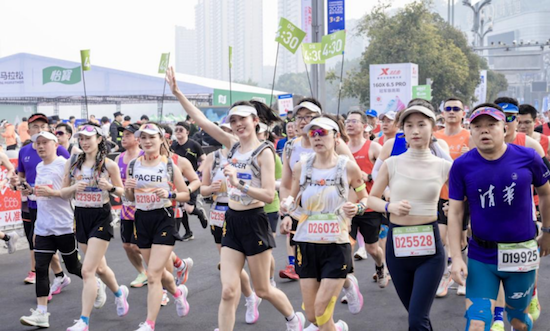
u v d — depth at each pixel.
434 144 5.05
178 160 6.53
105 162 5.80
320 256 4.55
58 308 6.57
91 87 37.59
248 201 4.86
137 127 7.22
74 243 6.08
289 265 7.52
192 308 6.50
